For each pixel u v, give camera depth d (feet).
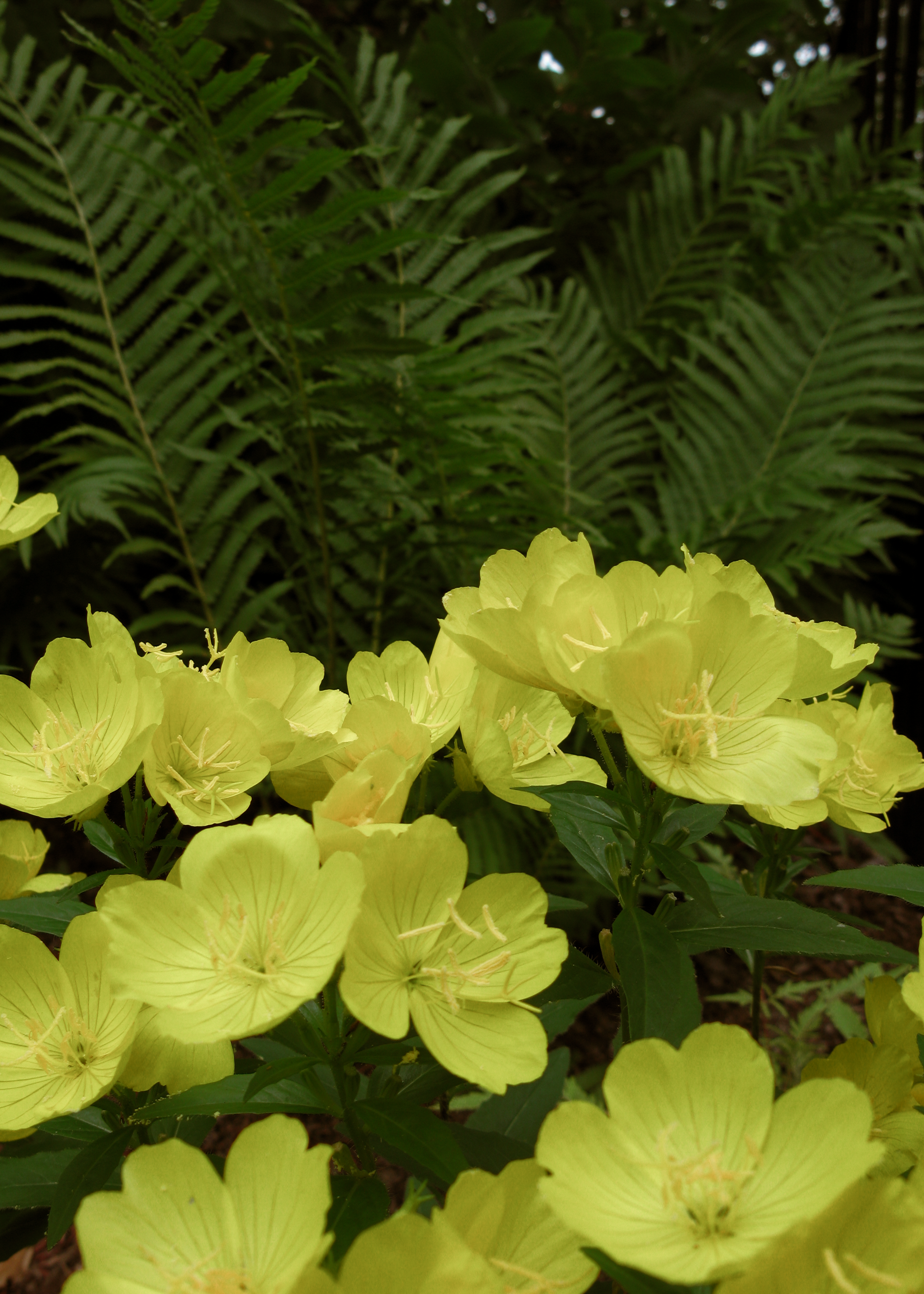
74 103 3.27
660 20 4.07
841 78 4.04
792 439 3.59
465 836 2.72
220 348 3.11
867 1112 0.89
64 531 2.62
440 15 3.97
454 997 1.01
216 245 3.26
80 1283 0.89
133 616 3.29
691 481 3.66
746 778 1.05
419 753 1.17
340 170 3.54
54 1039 1.08
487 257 4.13
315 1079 1.12
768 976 2.98
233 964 0.97
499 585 1.19
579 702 1.11
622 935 1.09
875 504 3.18
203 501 3.06
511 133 3.92
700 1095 0.94
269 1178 0.90
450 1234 0.85
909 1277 0.86
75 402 2.90
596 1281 1.09
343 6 4.51
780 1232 0.87
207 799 1.15
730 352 4.15
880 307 3.78
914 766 1.26
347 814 1.07
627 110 4.24
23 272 3.02
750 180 4.15
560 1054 1.38
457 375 2.79
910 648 3.83
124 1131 1.14
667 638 1.04
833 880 1.18
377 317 3.30
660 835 1.24
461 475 2.95
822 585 3.34
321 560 3.03
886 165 4.09
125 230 3.36
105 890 1.04
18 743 1.17
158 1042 1.08
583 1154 0.92
